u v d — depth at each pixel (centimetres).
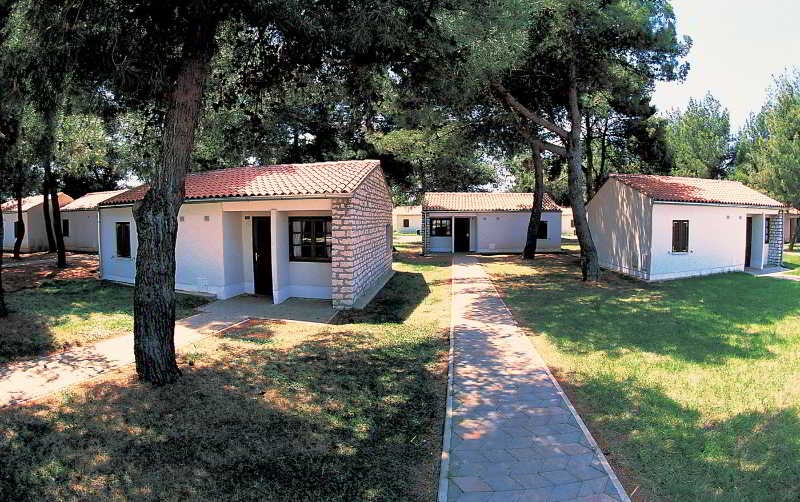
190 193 1277
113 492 398
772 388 635
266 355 778
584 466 439
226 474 428
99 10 562
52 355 758
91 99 743
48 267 1992
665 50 1622
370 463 454
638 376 685
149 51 635
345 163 1485
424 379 688
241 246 1365
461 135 2073
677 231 1786
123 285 1477
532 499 388
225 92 899
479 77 1059
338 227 1171
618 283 1652
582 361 763
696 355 788
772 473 427
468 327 1008
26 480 411
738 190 2108
